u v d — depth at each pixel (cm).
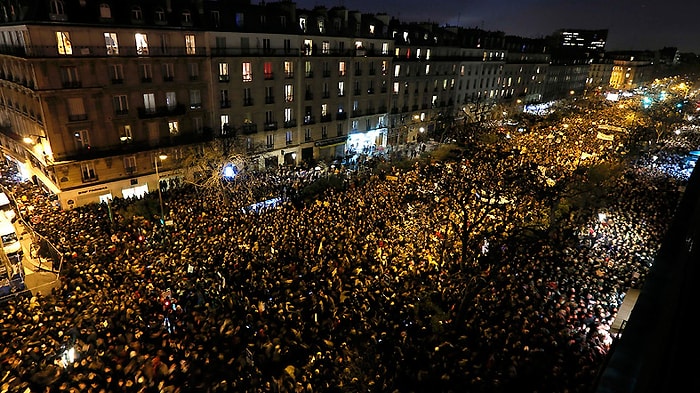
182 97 4041
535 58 9719
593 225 3131
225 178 3812
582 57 12512
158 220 3164
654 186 4138
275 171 4553
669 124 6725
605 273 2472
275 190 3884
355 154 5588
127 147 3809
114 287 2217
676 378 325
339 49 5244
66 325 1909
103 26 3375
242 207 3344
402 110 6506
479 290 2084
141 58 3641
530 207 3231
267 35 4456
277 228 2905
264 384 1697
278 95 4772
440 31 7069
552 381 1642
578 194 3381
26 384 1584
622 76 14912
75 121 3453
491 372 1719
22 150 4250
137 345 1811
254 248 2606
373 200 3538
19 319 1967
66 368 1688
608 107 9550
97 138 3625
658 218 3297
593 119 7694
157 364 1716
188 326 1981
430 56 6731
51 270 2438
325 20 5053
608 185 3891
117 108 3669
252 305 2142
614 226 3123
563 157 4856
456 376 1708
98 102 3534
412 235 2906
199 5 3981
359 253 2591
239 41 4266
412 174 4344
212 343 1903
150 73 3769
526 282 2358
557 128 6700
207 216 3127
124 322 1958
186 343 1859
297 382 1645
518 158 4828
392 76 6131
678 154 5538
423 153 5462
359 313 2073
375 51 5734
